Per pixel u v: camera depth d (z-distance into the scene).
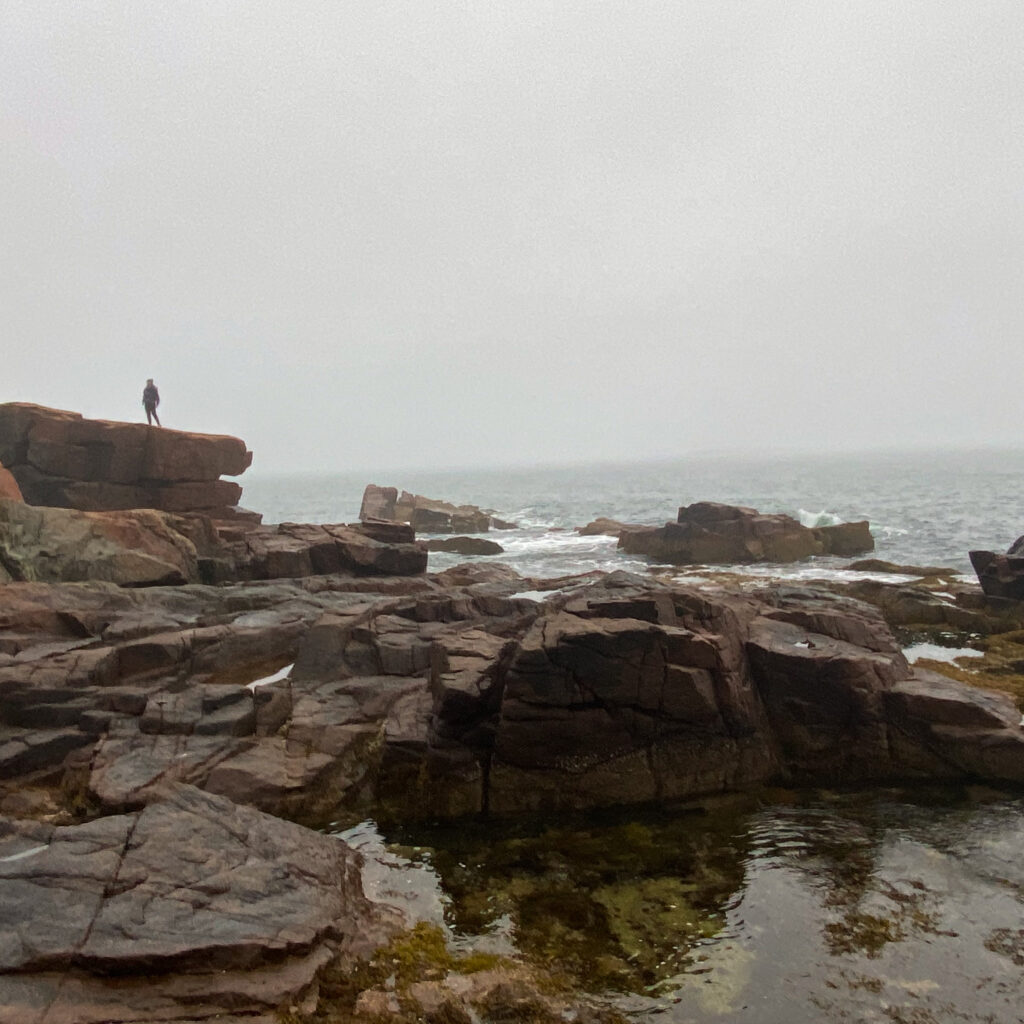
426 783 12.17
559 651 12.23
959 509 63.41
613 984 7.64
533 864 10.20
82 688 13.73
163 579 21.86
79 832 9.02
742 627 15.16
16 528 20.69
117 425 28.80
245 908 8.07
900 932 8.42
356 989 7.43
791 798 12.16
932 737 12.69
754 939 8.38
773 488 109.06
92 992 6.76
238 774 11.88
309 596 20.84
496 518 61.91
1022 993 7.40
